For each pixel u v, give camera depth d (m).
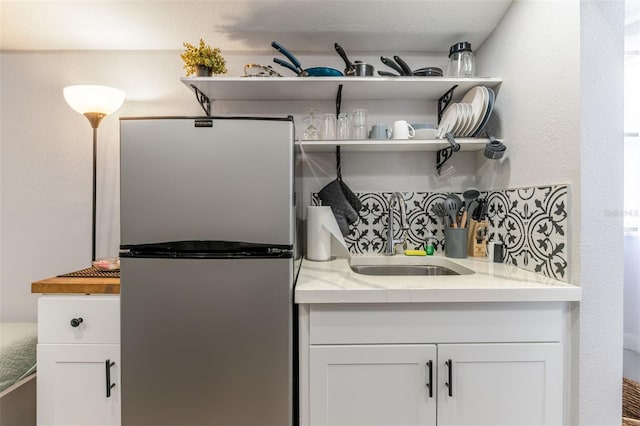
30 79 1.67
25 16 1.41
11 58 1.66
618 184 1.03
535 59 1.22
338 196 1.63
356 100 1.70
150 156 1.01
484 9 1.39
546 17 1.16
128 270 1.02
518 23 1.32
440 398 1.04
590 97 1.02
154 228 1.02
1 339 1.37
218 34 1.55
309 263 1.48
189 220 1.02
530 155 1.25
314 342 1.04
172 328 1.03
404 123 1.46
